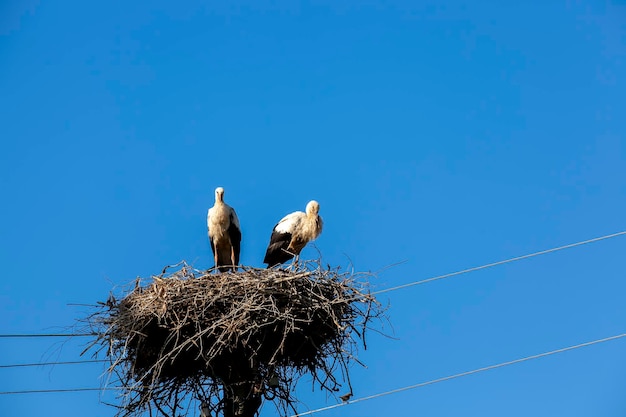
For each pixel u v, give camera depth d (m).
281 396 12.02
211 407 11.96
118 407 11.84
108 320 11.91
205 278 12.11
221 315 11.79
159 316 11.66
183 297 11.79
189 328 11.82
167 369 12.00
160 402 12.01
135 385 11.85
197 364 11.98
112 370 11.65
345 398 12.05
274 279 12.01
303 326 12.01
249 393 11.59
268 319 11.73
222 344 11.61
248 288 11.89
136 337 11.87
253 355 11.55
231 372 11.66
